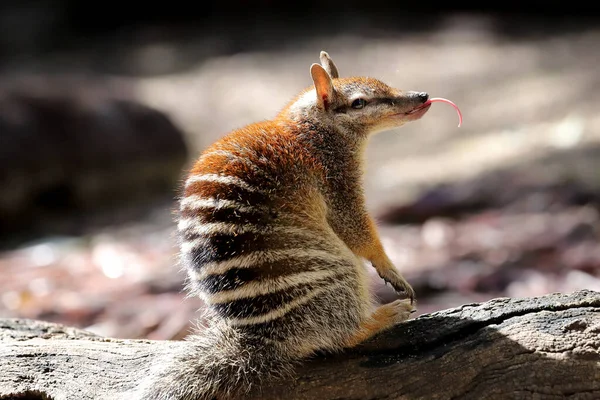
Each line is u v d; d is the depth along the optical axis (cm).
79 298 1309
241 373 627
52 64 3269
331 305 641
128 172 2134
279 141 692
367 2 3644
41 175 1992
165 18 3750
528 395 604
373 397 624
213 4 3744
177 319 1128
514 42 3002
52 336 786
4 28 3641
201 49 3300
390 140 2303
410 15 3531
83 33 3656
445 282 1276
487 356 621
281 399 627
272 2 3697
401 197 1731
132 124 2166
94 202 2084
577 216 1492
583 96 2247
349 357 650
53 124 2044
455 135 2219
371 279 730
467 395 614
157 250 1596
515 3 3478
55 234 1877
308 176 688
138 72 3108
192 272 642
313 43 3219
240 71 2962
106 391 677
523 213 1573
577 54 2706
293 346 638
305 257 637
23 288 1398
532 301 670
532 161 1836
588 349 613
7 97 2042
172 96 2756
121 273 1452
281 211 647
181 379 625
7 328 798
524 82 2478
